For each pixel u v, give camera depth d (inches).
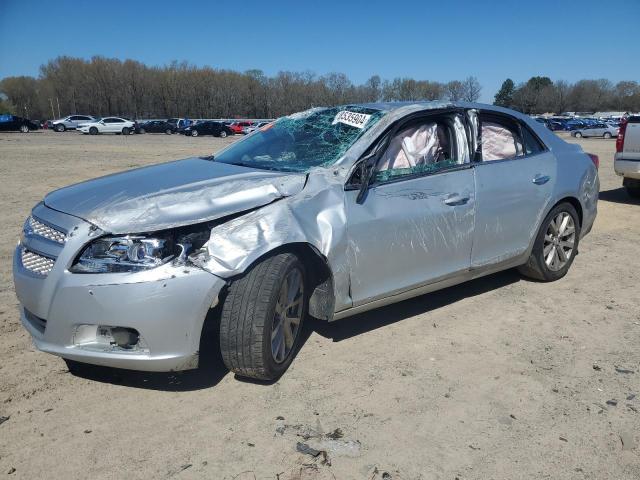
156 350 119.6
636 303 193.2
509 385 137.9
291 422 121.4
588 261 243.3
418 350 155.8
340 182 144.2
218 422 121.2
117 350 121.3
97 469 106.3
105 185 141.4
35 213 136.6
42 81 4473.4
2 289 201.3
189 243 122.3
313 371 143.5
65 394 131.8
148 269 117.6
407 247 154.8
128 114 4370.1
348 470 106.6
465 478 105.0
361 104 176.7
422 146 165.9
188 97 4338.1
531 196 188.9
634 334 168.2
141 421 121.4
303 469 106.7
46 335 123.5
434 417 124.0
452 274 169.5
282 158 159.6
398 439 116.0
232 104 4365.2
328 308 144.4
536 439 116.7
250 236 125.8
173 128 2295.8
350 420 122.4
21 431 117.5
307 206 136.9
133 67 4347.9
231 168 155.3
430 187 160.1
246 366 128.6
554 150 203.5
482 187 172.7
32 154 870.4
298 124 177.6
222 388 134.9
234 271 122.3
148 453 111.0
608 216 341.7
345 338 163.0
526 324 174.4
